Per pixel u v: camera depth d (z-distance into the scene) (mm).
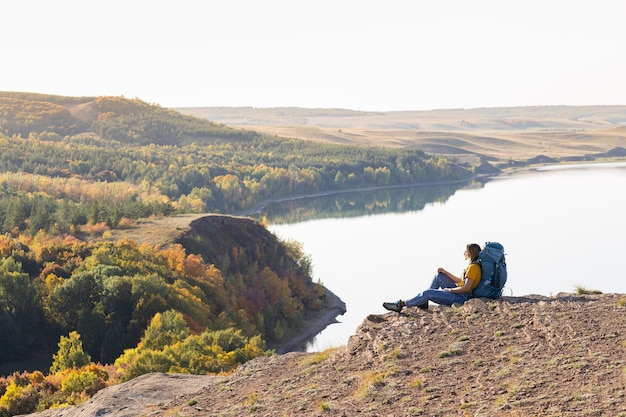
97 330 76625
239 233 125750
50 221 125750
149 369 34406
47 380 37375
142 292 77938
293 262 129000
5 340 77062
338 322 109250
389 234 196250
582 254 162000
